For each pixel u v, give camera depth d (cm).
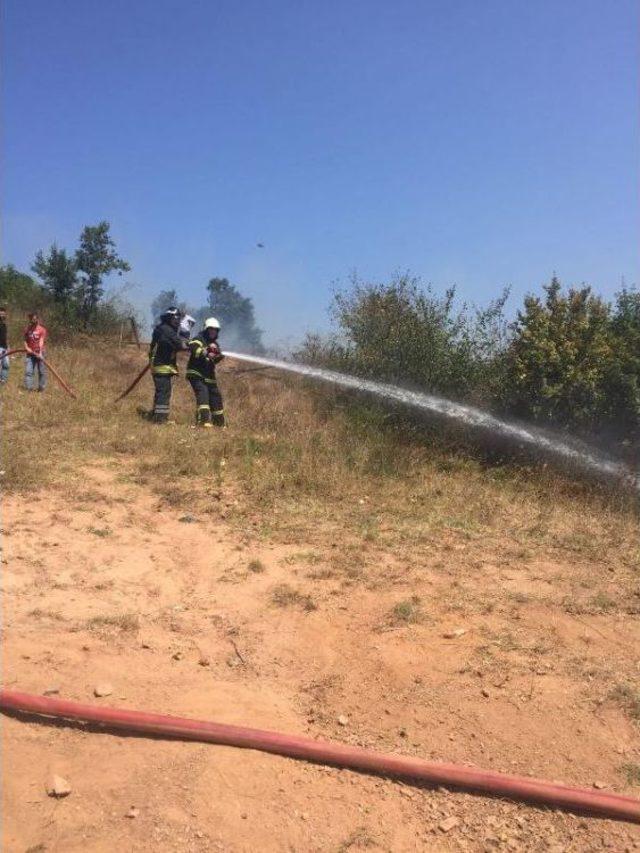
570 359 948
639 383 937
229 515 669
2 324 1330
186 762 323
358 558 580
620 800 322
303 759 336
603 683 419
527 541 659
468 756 354
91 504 663
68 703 341
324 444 952
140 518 643
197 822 292
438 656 437
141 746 331
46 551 542
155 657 412
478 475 907
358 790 323
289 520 665
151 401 1242
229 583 521
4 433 891
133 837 282
